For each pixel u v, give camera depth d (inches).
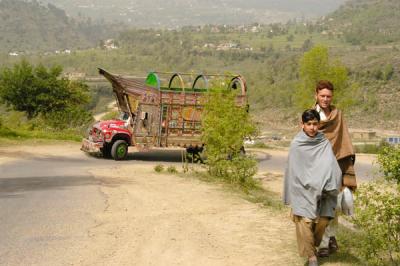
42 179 645.3
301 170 280.2
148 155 1043.9
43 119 1779.0
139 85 1021.2
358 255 303.9
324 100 301.7
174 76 1021.2
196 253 323.9
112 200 494.0
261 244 340.2
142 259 313.6
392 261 280.4
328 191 277.7
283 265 297.0
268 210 450.3
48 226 388.5
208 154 689.0
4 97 2409.0
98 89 7268.7
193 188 578.6
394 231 274.7
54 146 1152.2
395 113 5009.8
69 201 486.6
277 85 6579.7
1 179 645.9
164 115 972.6
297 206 280.7
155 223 400.2
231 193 548.4
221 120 674.8
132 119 995.9
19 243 343.0
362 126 4808.1
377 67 5944.9
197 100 978.7
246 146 1328.7
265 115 5728.3
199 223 399.9
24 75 2399.1
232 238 355.9
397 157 278.5
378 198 279.0
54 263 304.0
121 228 384.2
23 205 466.3
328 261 297.6
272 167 912.3
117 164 886.4
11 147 1100.5
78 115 1804.9
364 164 974.4
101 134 960.3
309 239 279.7
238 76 939.3
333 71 2087.8
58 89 2431.1
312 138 280.8
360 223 284.5
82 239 354.3
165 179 655.1
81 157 989.2
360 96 5442.9
